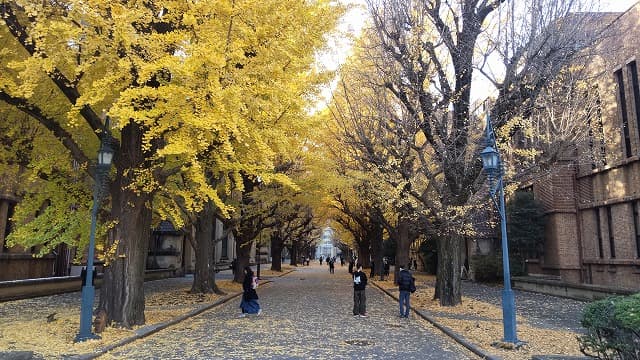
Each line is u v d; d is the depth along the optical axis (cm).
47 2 911
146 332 1105
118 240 1168
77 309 1536
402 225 2577
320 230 8325
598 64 2122
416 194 1653
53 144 1223
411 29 1481
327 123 1995
